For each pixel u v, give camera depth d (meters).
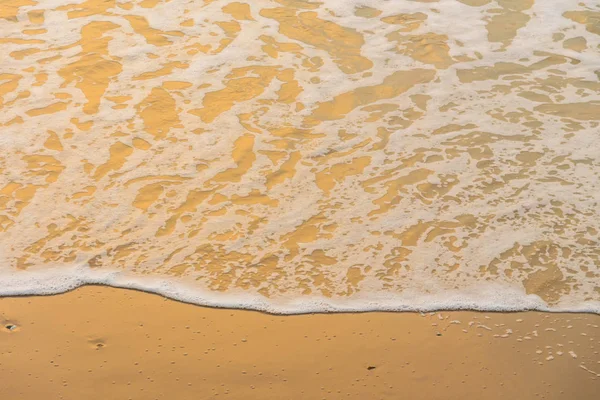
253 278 3.26
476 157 4.04
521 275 3.29
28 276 3.25
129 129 4.24
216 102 4.50
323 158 4.03
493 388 2.75
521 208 3.67
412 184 3.83
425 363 2.86
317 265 3.33
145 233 3.49
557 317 3.09
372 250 3.42
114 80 4.71
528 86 4.71
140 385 2.74
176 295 3.17
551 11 5.63
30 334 2.96
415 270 3.31
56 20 5.43
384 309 3.12
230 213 3.62
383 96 4.59
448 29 5.38
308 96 4.58
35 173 3.87
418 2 5.76
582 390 2.74
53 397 2.69
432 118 4.38
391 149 4.10
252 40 5.19
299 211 3.64
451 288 3.23
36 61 4.91
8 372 2.79
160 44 5.13
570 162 4.00
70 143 4.11
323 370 2.82
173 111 4.41
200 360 2.85
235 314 3.08
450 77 4.79
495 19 5.52
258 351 2.89
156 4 5.68
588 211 3.66
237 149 4.09
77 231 3.49
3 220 3.54
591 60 5.00
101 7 5.63
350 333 2.99
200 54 5.02
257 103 4.50
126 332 2.97
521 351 2.91
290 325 3.03
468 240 3.47
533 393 2.73
